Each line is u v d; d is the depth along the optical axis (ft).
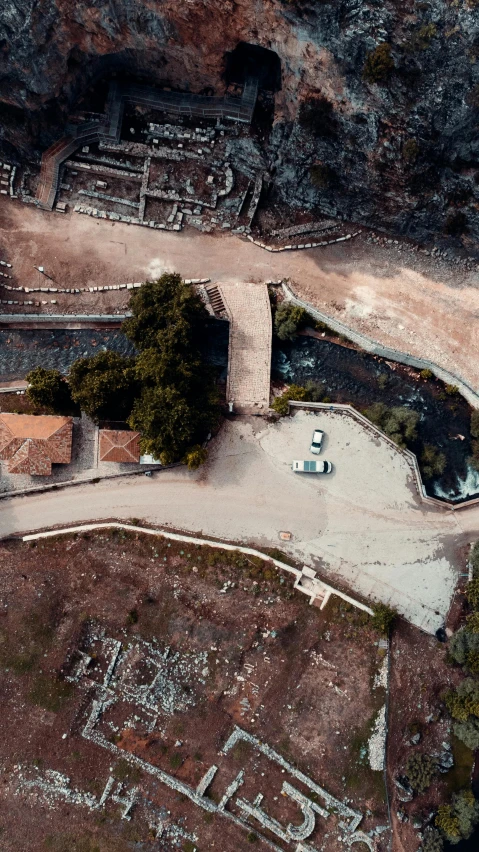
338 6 121.19
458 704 150.20
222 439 155.33
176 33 137.08
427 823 151.12
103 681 149.28
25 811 146.72
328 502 155.12
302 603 150.82
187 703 149.07
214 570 150.51
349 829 146.41
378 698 149.59
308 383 160.15
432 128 133.59
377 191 151.23
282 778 147.84
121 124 159.63
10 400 156.97
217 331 159.53
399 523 155.22
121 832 145.89
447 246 160.15
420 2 118.73
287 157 152.87
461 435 160.97
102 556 151.94
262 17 127.75
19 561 152.25
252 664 149.79
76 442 154.92
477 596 149.79
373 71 126.31
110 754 148.05
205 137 158.30
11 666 149.38
